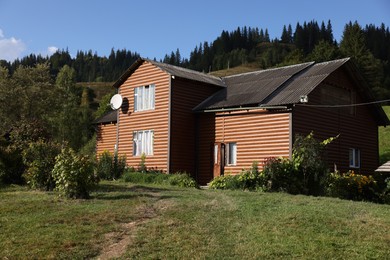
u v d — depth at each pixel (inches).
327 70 1046.4
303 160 765.3
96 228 422.3
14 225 429.1
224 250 362.6
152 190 698.8
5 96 1529.3
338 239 390.9
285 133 930.1
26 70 1636.3
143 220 457.1
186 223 442.0
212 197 610.9
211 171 1071.0
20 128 858.8
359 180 778.8
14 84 1574.8
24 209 499.2
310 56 2893.7
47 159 682.2
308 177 761.6
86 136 1865.2
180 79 1106.7
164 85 1110.4
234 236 400.2
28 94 1573.6
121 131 1216.2
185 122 1106.1
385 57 4510.3
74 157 587.5
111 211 489.7
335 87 1084.5
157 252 360.2
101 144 1494.8
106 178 1021.8
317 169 756.0
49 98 1633.9
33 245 371.2
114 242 386.3
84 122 1875.0
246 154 999.0
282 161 794.8
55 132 1656.0
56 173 587.8
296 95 943.7
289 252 358.3
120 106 1208.8
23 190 679.1
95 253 359.6
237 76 1282.0
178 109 1097.4
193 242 382.0
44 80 1656.0
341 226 430.0
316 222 441.4
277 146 941.2
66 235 398.9
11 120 1530.5
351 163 1111.0
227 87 1194.0
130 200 561.6
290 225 430.9
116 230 418.6
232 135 1034.7
